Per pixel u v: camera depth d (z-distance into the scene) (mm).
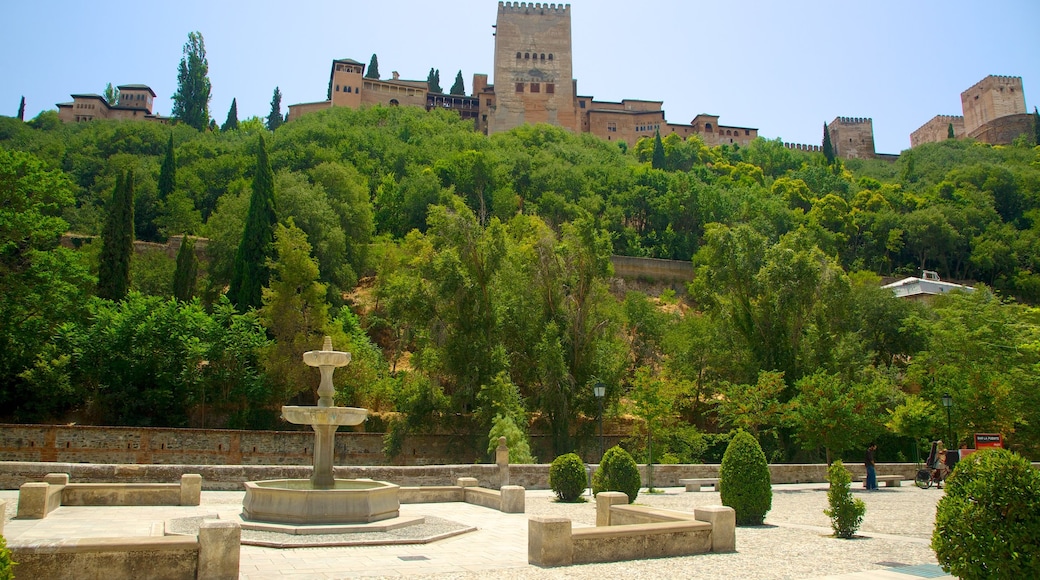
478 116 140000
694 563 11125
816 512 19234
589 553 11109
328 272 56906
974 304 45500
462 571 10180
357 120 115812
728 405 37719
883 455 44719
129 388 38438
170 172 77062
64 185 38531
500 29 135875
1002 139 151750
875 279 69375
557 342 38875
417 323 40062
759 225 82062
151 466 20234
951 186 106375
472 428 39062
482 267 40250
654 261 76938
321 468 15102
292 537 12602
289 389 40562
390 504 15039
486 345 38875
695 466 27969
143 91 145375
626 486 19344
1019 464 7938
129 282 46594
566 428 38750
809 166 125188
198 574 9016
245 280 45188
